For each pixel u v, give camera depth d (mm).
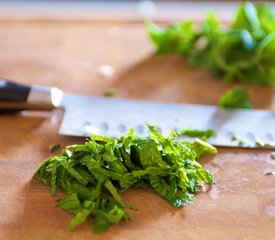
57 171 406
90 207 386
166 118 459
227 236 380
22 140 448
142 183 408
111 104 471
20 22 589
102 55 547
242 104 473
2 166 426
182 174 397
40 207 396
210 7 682
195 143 429
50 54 545
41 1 713
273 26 521
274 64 503
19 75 517
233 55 518
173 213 393
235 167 425
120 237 379
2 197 403
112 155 399
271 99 493
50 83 508
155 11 625
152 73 525
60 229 383
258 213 393
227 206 397
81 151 405
